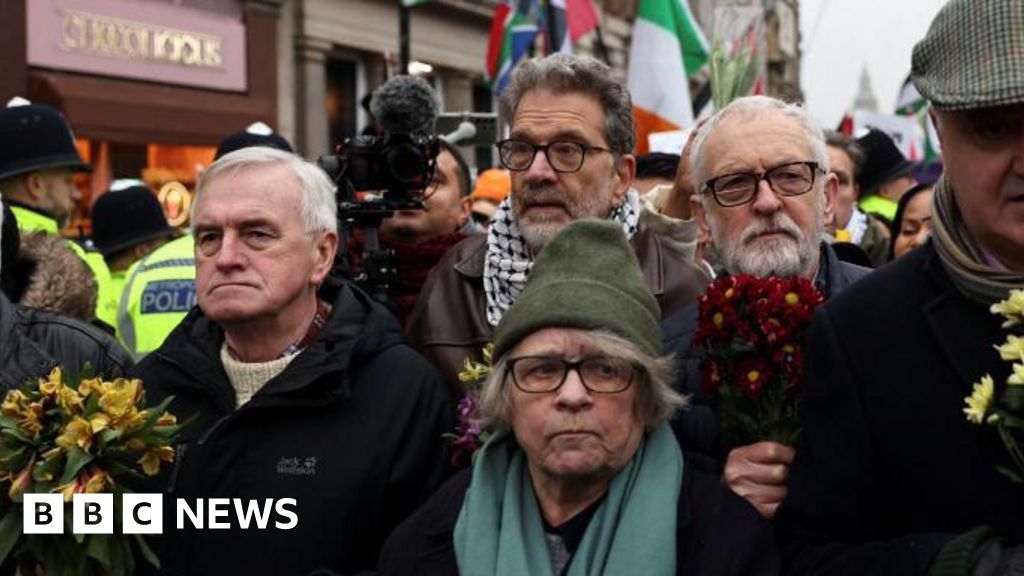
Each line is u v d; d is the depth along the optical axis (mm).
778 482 2318
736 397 2369
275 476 2756
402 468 2801
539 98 3170
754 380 2322
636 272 2357
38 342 3076
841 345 2141
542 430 2242
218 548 2748
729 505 2256
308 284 2883
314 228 2857
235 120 17094
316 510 2730
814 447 2160
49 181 5000
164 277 4691
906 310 2100
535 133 3154
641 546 2178
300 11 18469
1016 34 1878
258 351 2871
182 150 16453
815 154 2811
